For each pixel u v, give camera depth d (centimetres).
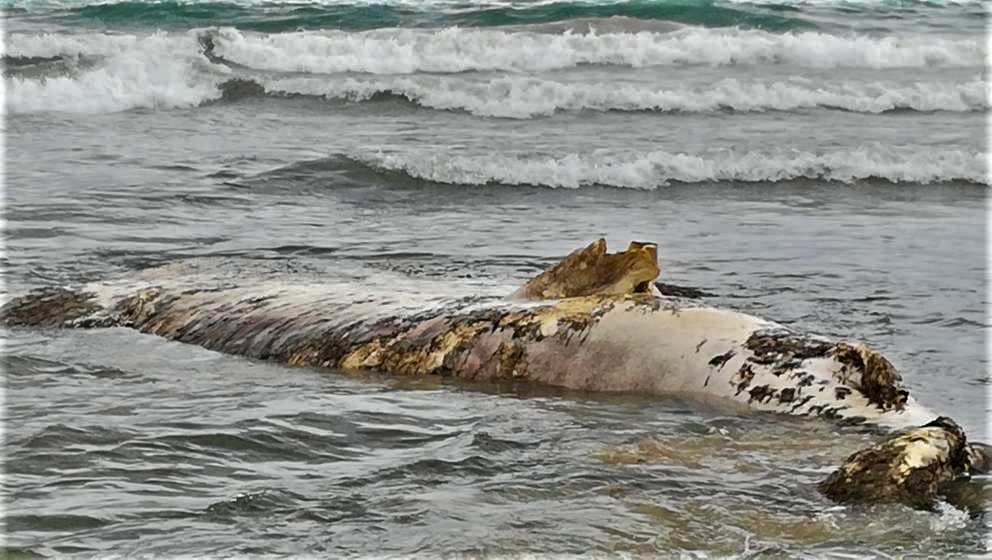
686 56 10012
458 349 3416
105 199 5912
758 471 2695
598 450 2823
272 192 6275
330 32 10375
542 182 6656
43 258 4869
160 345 3759
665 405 3125
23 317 4050
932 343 3812
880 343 3806
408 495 2539
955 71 9881
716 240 5331
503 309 3453
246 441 2855
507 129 7962
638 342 3256
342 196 6322
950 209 6156
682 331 3241
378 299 3691
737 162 6900
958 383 3425
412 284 3997
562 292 3506
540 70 9719
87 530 2345
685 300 3381
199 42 9556
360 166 6706
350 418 3038
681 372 3181
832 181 6812
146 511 2438
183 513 2431
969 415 3141
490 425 2989
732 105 8669
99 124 7869
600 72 9650
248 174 6569
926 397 3294
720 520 2436
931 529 2394
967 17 11675
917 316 4116
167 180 6375
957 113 8712
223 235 5356
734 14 11294
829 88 9075
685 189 6606
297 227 5559
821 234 5459
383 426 2986
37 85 8444
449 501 2511
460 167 6725
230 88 8775
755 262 4878
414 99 8606
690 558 2266
